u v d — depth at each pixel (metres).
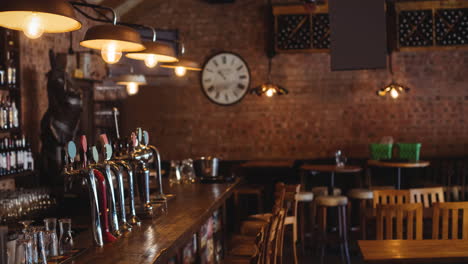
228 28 8.80
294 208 5.54
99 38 3.05
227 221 8.42
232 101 8.81
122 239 2.71
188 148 8.88
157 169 3.74
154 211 3.32
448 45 8.00
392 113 8.62
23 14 2.66
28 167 5.69
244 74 8.79
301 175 7.81
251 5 8.77
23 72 6.02
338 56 4.76
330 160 8.62
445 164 7.95
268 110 8.78
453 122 8.54
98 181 2.65
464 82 8.53
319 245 7.00
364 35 4.73
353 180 8.54
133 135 3.33
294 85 8.73
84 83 7.24
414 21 8.09
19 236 2.23
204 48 8.84
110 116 7.70
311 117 8.73
